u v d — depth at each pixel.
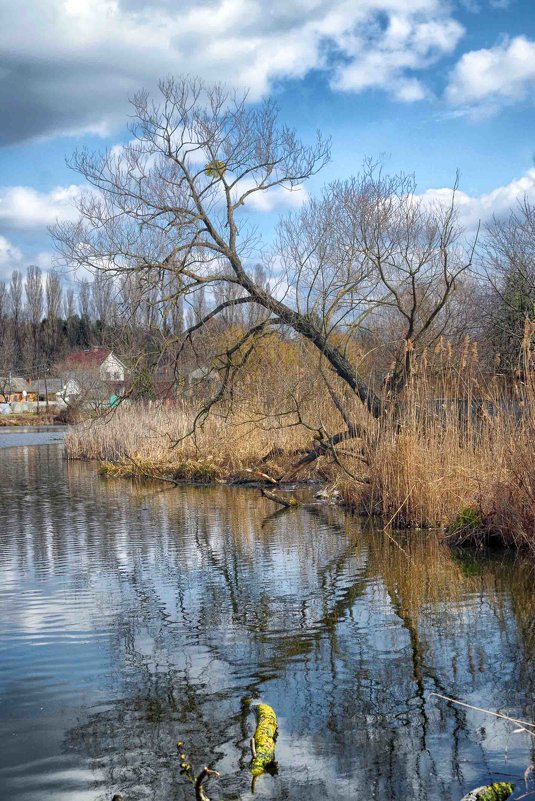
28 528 12.14
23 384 80.12
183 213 14.68
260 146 14.84
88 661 6.09
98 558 9.86
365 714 5.03
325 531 11.45
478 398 11.46
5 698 5.40
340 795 4.08
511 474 9.53
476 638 6.39
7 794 4.15
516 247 21.05
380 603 7.53
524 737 4.67
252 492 16.28
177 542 10.84
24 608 7.61
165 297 14.13
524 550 9.49
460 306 20.09
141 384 14.91
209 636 6.66
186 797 4.09
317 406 16.69
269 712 4.95
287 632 6.72
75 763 4.47
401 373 13.43
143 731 4.87
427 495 11.30
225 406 17.59
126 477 19.64
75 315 88.00
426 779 4.22
